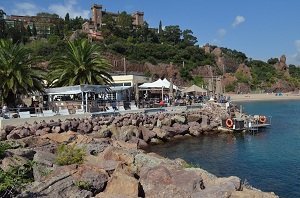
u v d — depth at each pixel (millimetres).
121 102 49125
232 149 34531
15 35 146875
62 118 38531
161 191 12164
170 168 14688
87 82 52844
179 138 41594
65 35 162000
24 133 32688
